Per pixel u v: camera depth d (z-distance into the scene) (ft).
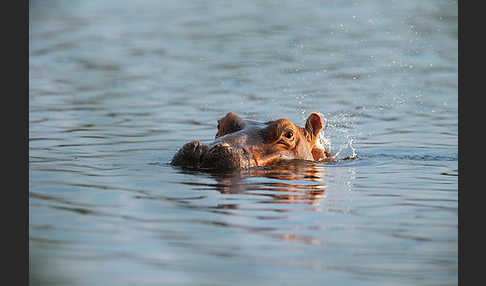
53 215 114.42
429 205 123.95
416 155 175.11
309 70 301.63
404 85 273.54
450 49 342.85
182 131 202.59
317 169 155.74
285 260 95.09
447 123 216.13
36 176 143.13
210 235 104.83
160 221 111.45
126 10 504.43
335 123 218.38
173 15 474.49
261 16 456.04
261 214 116.26
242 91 265.13
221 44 367.04
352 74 293.02
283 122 162.40
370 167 159.74
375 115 229.04
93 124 210.38
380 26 408.05
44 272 90.63
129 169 151.12
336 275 90.17
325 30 399.24
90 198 125.18
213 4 518.78
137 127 207.21
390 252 98.78
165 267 92.12
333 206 122.62
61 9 517.55
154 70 309.22
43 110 231.30
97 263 93.50
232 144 155.53
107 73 305.12
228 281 87.66
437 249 100.01
